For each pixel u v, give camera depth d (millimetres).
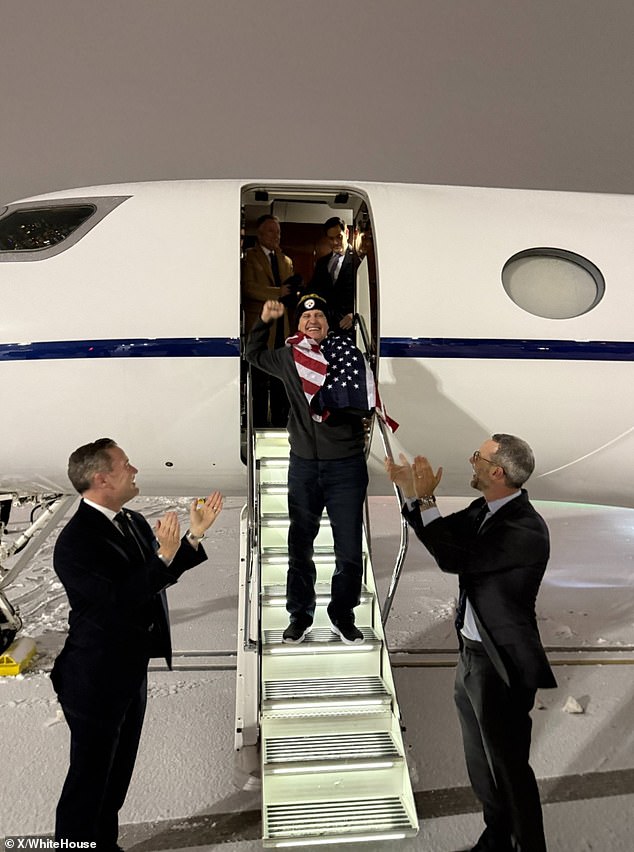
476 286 4410
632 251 4660
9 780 3600
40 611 6070
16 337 4223
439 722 4230
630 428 4562
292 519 3650
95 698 2703
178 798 3492
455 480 5086
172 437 4457
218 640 5402
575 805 3447
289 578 3686
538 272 4559
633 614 6074
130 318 4230
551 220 4742
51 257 4406
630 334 4441
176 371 4230
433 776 3703
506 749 2746
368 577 4004
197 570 7207
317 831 3117
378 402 3598
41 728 4086
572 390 4422
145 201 4609
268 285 5105
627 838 3225
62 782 3586
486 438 4574
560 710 4352
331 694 3510
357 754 3330
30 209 4641
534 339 4363
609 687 4656
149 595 2699
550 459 4801
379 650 3707
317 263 5316
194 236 4402
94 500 2834
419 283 4367
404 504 2891
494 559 2703
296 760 3252
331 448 3529
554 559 7844
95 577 2684
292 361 3490
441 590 6574
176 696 4492
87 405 4297
